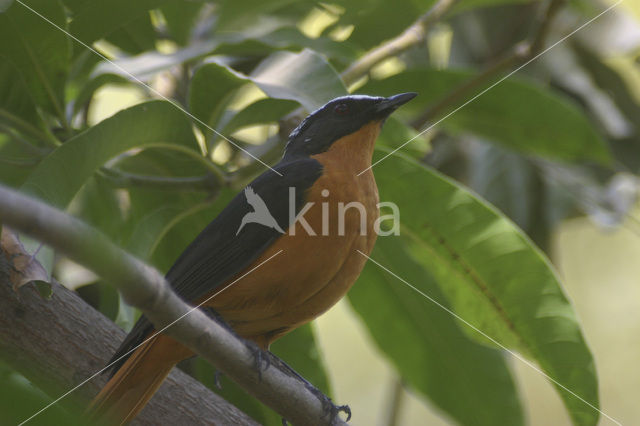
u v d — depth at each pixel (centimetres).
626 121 1020
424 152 727
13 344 584
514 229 664
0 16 596
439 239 685
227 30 732
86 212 829
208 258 639
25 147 657
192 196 729
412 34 754
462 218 672
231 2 682
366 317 780
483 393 769
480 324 706
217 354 504
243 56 850
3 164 689
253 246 630
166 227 676
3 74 628
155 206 738
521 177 988
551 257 983
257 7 692
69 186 536
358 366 1307
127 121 562
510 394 762
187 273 643
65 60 635
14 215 322
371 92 844
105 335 614
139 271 397
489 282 685
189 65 832
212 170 653
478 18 1048
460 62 1062
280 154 713
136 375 597
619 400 1211
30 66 632
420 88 846
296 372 704
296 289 627
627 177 982
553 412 1284
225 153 838
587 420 672
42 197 519
